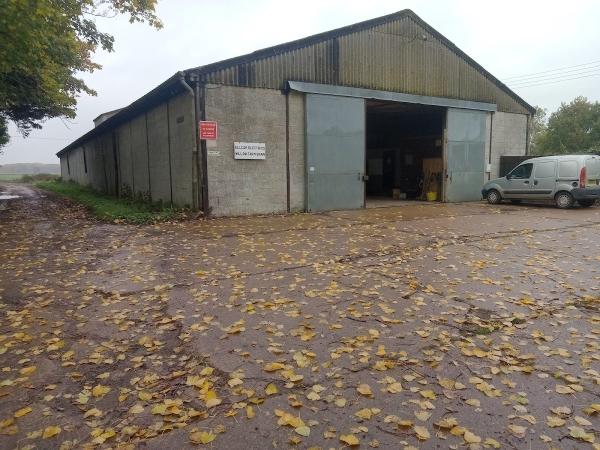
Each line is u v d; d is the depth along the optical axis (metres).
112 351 3.94
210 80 12.27
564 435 2.70
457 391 3.20
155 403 3.11
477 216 12.92
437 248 8.02
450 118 17.72
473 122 18.44
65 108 22.22
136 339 4.20
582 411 2.94
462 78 17.84
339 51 14.38
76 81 21.61
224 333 4.27
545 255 7.36
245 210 13.12
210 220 12.09
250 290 5.58
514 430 2.74
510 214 13.41
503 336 4.13
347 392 3.20
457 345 3.95
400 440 2.67
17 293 5.66
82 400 3.15
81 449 2.63
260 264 6.93
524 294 5.34
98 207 15.85
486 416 2.90
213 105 12.37
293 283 5.87
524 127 20.34
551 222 11.42
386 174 24.14
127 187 20.08
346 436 2.69
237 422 2.87
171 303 5.15
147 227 11.05
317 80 13.99
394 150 23.41
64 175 45.25
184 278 6.19
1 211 17.06
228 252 7.85
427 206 16.38
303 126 13.95
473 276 6.12
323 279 6.05
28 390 3.31
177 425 2.84
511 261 6.96
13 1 8.71
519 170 16.30
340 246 8.28
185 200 13.58
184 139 13.19
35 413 3.01
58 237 9.91
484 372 3.47
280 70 13.32
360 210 14.88
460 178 18.33
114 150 22.11
